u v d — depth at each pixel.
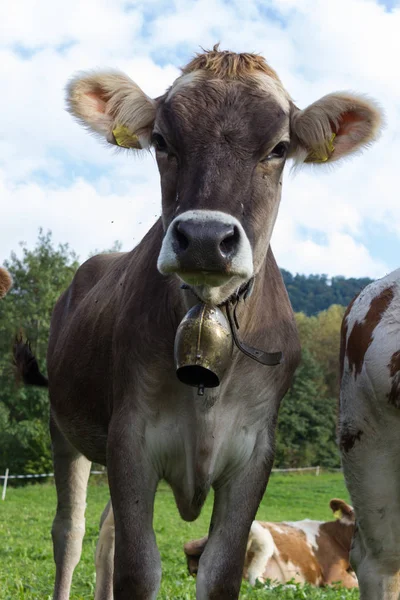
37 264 53.31
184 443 5.39
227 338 4.67
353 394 6.20
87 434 6.62
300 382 66.25
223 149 4.52
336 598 9.26
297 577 11.11
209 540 5.46
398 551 6.15
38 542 14.33
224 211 4.33
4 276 8.83
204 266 4.13
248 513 5.45
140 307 5.42
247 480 5.48
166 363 5.26
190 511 5.67
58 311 8.09
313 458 65.81
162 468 5.50
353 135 5.31
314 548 11.48
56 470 7.64
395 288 6.11
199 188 4.40
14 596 8.01
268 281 5.67
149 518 5.36
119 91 5.11
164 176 4.74
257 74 4.81
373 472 6.13
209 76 4.76
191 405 5.28
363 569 6.23
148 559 5.20
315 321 84.56
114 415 5.49
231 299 4.92
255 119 4.62
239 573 5.36
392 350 5.88
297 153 5.17
